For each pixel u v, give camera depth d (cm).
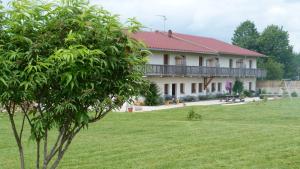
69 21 455
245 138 1485
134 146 1328
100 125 1912
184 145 1342
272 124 2036
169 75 4331
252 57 6103
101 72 460
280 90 6134
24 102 485
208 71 4950
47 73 436
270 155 1164
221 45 5731
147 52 499
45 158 504
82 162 1083
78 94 457
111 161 1098
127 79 488
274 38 9212
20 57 439
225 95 5072
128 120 2195
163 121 2142
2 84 438
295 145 1331
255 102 4003
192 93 4884
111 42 464
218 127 1834
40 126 471
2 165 1056
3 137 1495
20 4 452
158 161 1095
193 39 5406
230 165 1040
